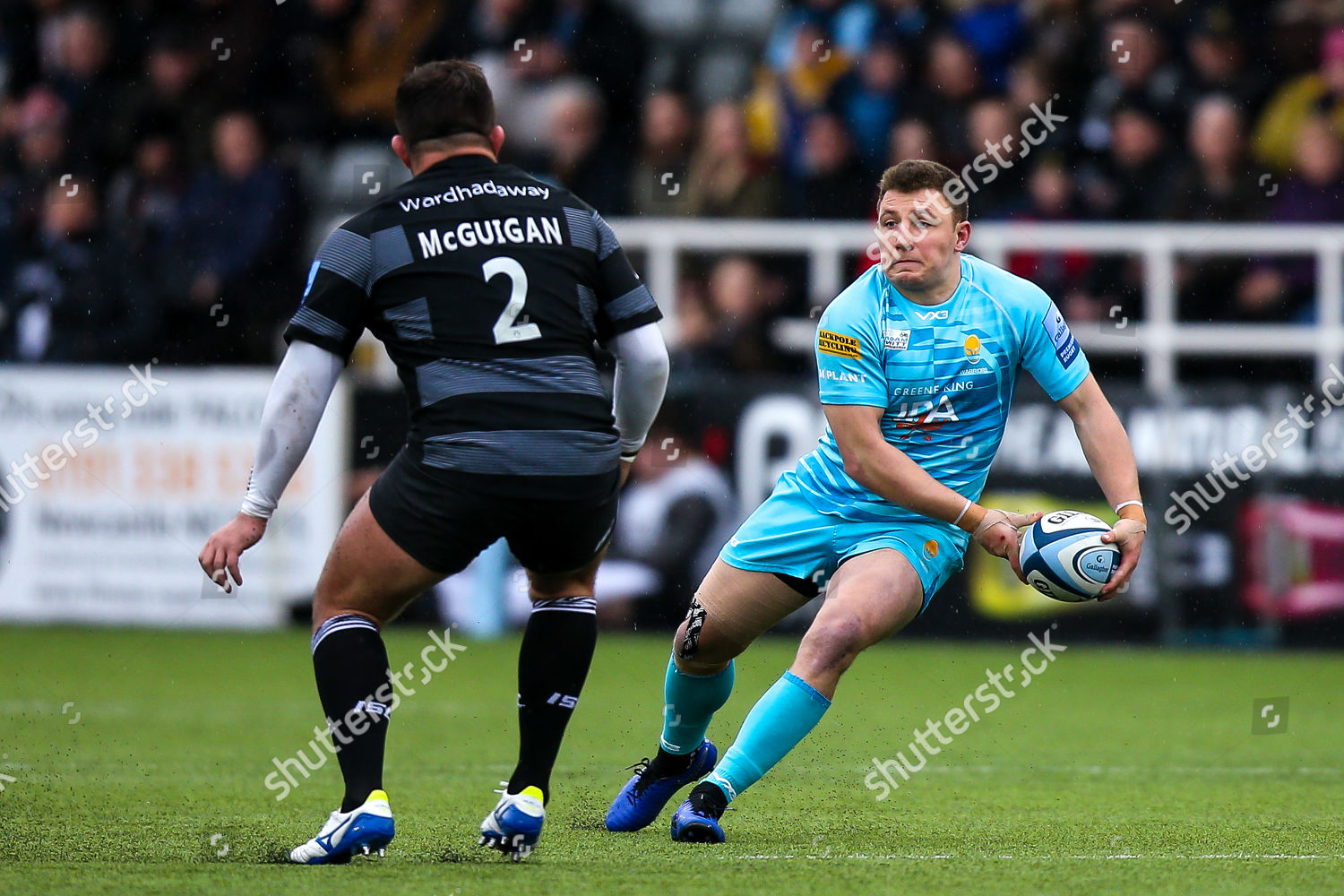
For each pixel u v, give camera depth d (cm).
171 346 3859
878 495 1422
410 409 1251
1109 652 3244
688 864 1273
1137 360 3556
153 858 1280
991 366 1444
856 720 2375
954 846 1393
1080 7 3906
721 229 3572
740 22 4312
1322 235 3525
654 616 3331
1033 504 3269
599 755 2041
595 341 1326
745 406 3328
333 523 3400
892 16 3981
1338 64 3866
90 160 4053
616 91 4153
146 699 2564
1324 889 1180
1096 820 1567
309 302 1236
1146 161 3784
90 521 3481
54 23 4206
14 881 1173
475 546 1244
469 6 4175
